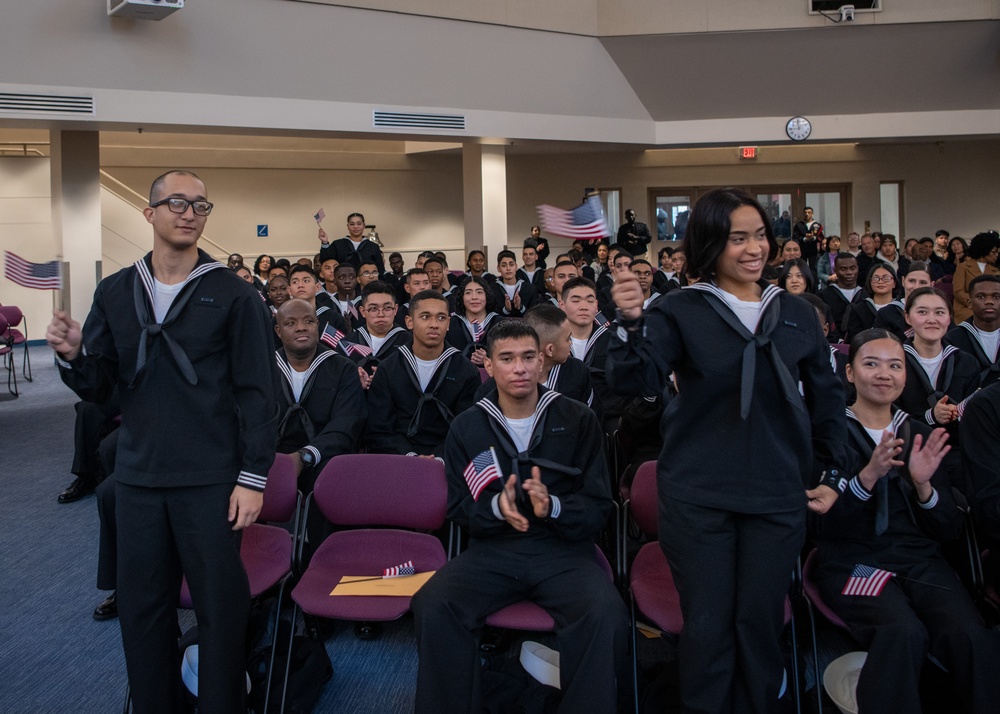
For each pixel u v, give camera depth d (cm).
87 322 225
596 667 216
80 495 477
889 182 1445
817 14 998
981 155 1443
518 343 256
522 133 992
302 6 842
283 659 260
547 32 978
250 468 218
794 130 1113
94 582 356
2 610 329
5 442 619
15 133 1154
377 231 1353
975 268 659
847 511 245
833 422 220
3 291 1174
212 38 809
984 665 214
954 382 358
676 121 1104
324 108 880
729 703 207
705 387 203
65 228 902
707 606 203
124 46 774
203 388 218
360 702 259
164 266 221
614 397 403
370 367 444
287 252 1303
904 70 1061
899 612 223
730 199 203
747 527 204
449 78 936
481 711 229
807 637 290
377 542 287
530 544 246
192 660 243
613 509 315
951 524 247
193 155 1237
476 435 263
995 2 999
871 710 215
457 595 232
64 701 263
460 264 1399
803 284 503
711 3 996
